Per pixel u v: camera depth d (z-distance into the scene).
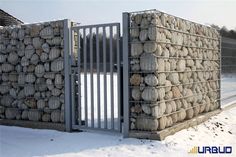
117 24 7.38
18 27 8.81
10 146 6.96
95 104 12.23
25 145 7.02
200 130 8.24
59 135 7.77
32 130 8.36
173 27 7.82
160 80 7.20
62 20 8.11
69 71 8.05
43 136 7.77
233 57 12.41
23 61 8.75
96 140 7.20
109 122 8.84
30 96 8.69
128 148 6.58
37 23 8.48
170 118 7.61
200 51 9.45
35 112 8.61
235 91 12.63
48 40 8.34
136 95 7.18
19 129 8.52
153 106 7.02
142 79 7.12
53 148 6.74
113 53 7.50
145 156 6.16
